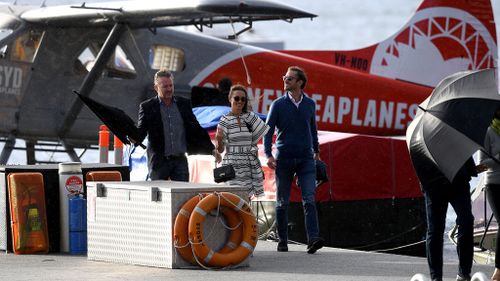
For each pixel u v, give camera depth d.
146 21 73.19
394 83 88.12
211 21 73.38
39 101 73.50
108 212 36.09
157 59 78.00
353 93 85.75
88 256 36.81
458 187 30.47
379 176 54.53
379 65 93.31
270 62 82.00
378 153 54.50
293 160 40.22
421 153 29.77
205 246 33.94
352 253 40.22
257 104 81.19
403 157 55.06
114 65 75.94
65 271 33.69
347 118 85.56
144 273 33.19
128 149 55.84
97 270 33.97
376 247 54.56
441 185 30.03
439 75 95.69
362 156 54.09
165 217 34.22
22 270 33.94
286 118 40.03
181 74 78.56
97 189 36.34
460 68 96.19
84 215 38.72
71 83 74.44
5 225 38.97
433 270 30.45
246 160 39.72
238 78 80.56
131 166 55.34
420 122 29.95
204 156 51.31
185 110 39.47
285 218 40.69
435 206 30.33
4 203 39.00
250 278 32.31
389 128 87.88
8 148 73.81
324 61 90.19
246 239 34.84
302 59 84.06
